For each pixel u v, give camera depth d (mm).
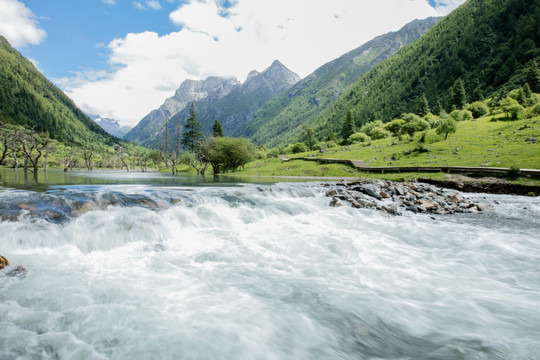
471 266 9984
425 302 7105
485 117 103500
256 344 5098
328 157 82500
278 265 9289
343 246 11555
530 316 6484
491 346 5258
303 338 5375
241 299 6809
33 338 4883
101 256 9016
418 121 101375
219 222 13945
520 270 9672
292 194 23125
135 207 13289
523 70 158875
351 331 5688
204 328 5488
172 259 9203
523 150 52188
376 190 25703
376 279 8469
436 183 42062
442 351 5098
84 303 6133
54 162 104438
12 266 7598
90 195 14398
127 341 4945
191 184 31219
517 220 18594
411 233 14422
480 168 42844
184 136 113688
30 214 10820
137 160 144000
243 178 50375
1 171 50281
